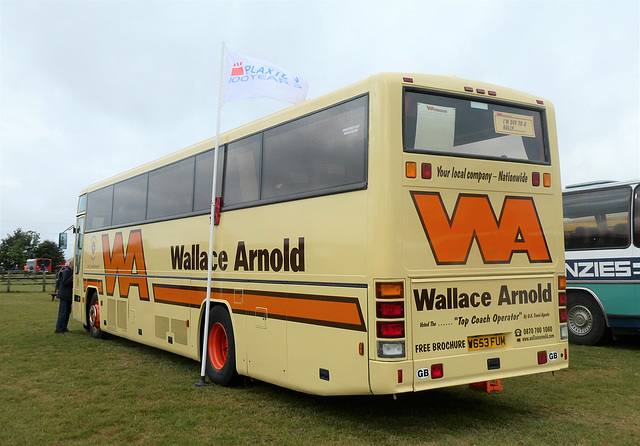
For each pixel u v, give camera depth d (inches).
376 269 194.9
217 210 298.5
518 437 205.6
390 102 203.0
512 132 232.1
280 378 241.3
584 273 412.8
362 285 199.9
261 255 259.1
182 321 331.3
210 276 292.7
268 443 201.6
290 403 256.2
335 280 212.1
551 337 231.1
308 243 228.5
